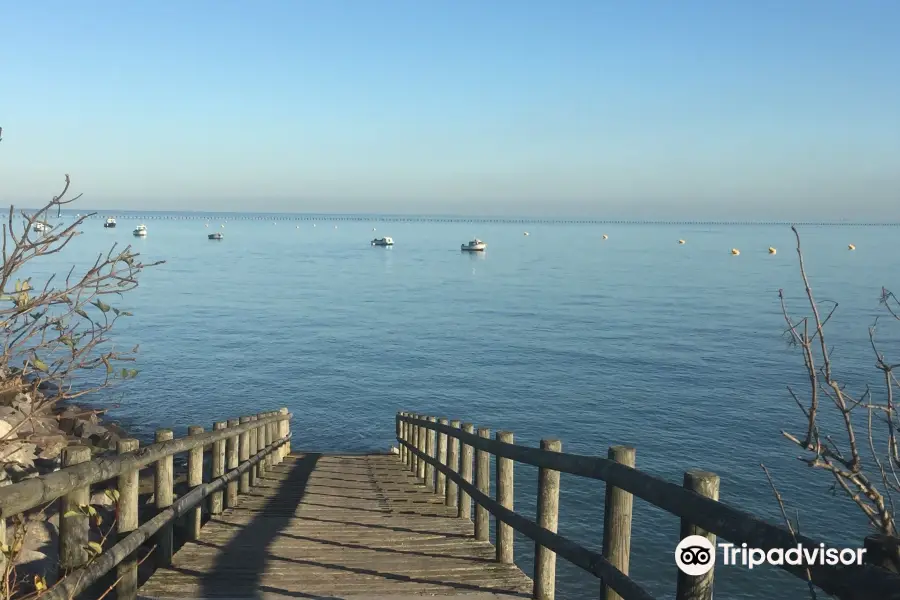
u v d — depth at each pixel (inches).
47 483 119.5
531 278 3846.0
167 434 204.2
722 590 499.8
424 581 200.5
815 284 3351.4
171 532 211.9
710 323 2106.3
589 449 925.2
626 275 4060.0
